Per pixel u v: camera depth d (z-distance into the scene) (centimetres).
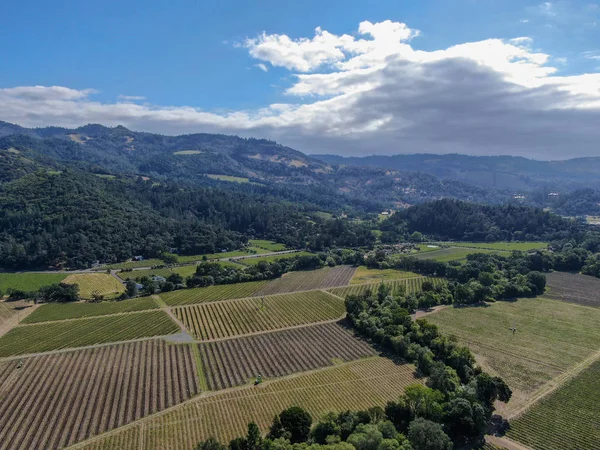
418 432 8012
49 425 9275
